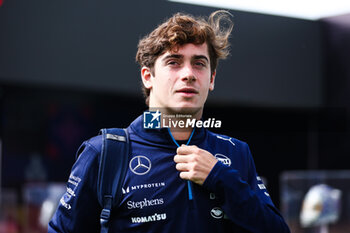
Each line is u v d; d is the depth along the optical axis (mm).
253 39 9180
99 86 8055
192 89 2299
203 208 2227
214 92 8906
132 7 8234
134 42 8258
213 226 2227
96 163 2254
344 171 10750
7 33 7477
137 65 8297
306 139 11289
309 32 9727
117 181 2201
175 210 2197
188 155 2227
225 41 2527
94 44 8016
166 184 2227
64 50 7816
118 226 2188
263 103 9492
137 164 2256
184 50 2299
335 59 9742
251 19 9164
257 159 11312
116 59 8156
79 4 7922
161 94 2342
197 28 2311
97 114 9320
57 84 7766
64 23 7828
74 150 9180
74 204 2240
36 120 8852
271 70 9367
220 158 2400
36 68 7641
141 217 2178
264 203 2303
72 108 9148
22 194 8539
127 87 8242
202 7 8516
